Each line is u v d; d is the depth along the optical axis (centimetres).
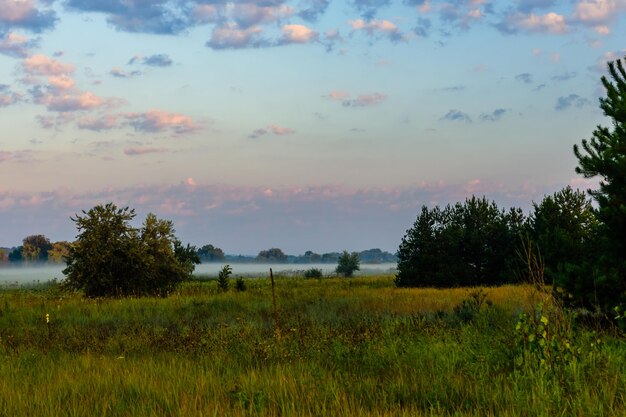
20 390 860
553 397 710
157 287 3562
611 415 662
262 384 867
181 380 923
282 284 5075
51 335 1600
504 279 3875
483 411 700
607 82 1374
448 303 2284
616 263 1250
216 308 2375
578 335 1047
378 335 1287
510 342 976
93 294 3422
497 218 4309
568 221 3612
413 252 4328
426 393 784
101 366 1094
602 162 1307
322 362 1103
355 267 7906
